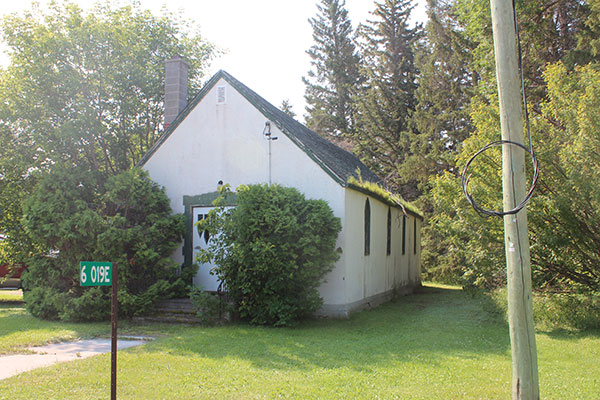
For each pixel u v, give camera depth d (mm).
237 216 11234
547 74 11898
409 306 15875
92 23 15797
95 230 12055
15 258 16578
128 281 12383
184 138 14859
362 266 14391
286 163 13398
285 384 6402
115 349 5023
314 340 9578
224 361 7652
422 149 30562
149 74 18812
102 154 18547
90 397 5785
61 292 12422
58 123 15750
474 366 7520
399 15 39188
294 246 11172
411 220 23047
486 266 11234
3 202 16312
